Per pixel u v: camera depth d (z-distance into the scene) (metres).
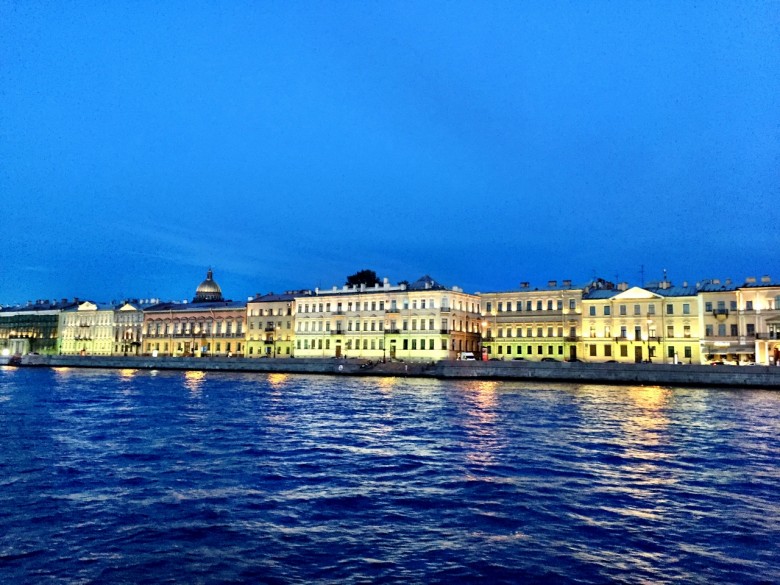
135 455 29.16
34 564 15.73
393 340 124.56
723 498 21.73
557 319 115.94
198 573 15.21
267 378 100.69
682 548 16.92
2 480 23.92
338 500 21.38
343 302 132.25
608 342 110.88
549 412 47.97
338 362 112.94
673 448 31.58
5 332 192.62
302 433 36.62
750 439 34.53
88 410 48.84
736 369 76.50
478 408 51.06
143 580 14.82
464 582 14.76
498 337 121.44
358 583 14.66
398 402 56.53
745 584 14.73
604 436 35.59
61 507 20.38
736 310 99.62
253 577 14.98
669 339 105.81
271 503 20.97
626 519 19.33
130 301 180.00
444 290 120.12
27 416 44.28
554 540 17.48
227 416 45.16
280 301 141.50
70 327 178.88
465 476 24.98
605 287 125.00
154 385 81.69
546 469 26.34
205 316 153.38
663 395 65.62
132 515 19.61
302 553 16.50
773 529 18.47
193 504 20.81
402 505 20.80
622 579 14.96
